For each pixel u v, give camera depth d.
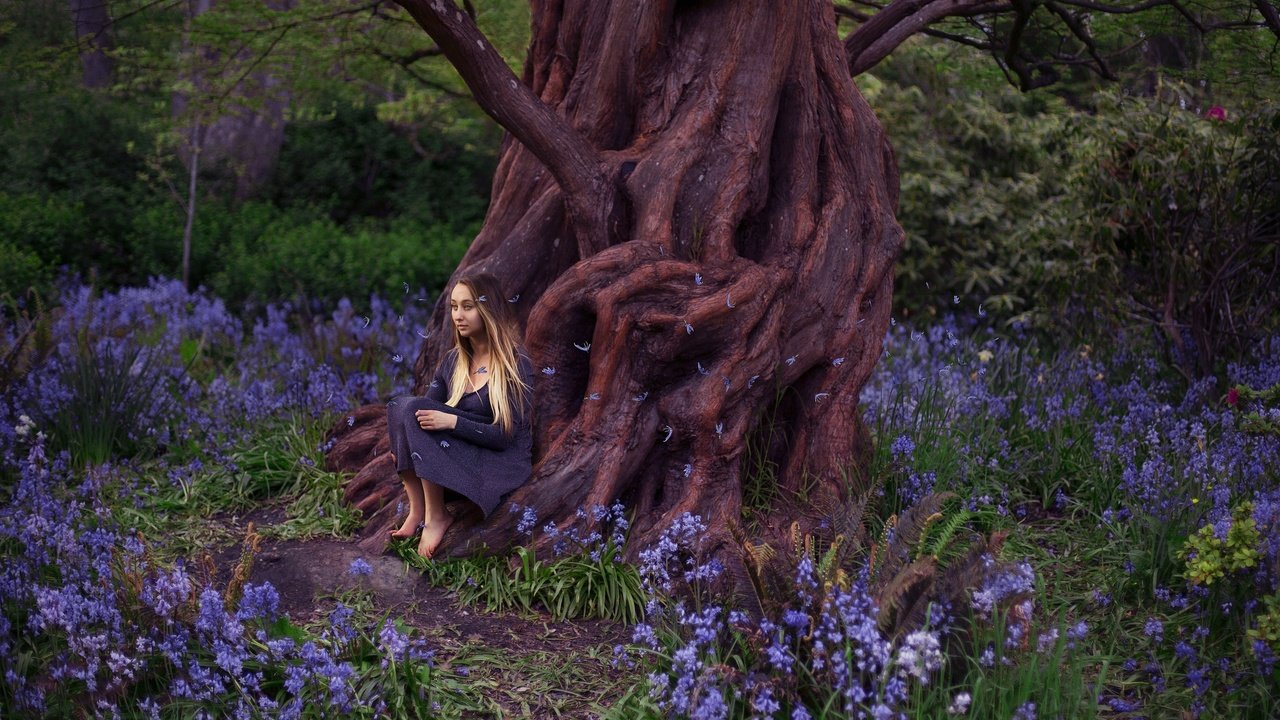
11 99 12.78
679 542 4.09
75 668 3.22
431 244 12.85
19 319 7.16
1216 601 3.68
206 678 3.10
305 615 3.92
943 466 5.16
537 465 4.41
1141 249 7.30
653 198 4.68
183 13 8.27
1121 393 6.42
